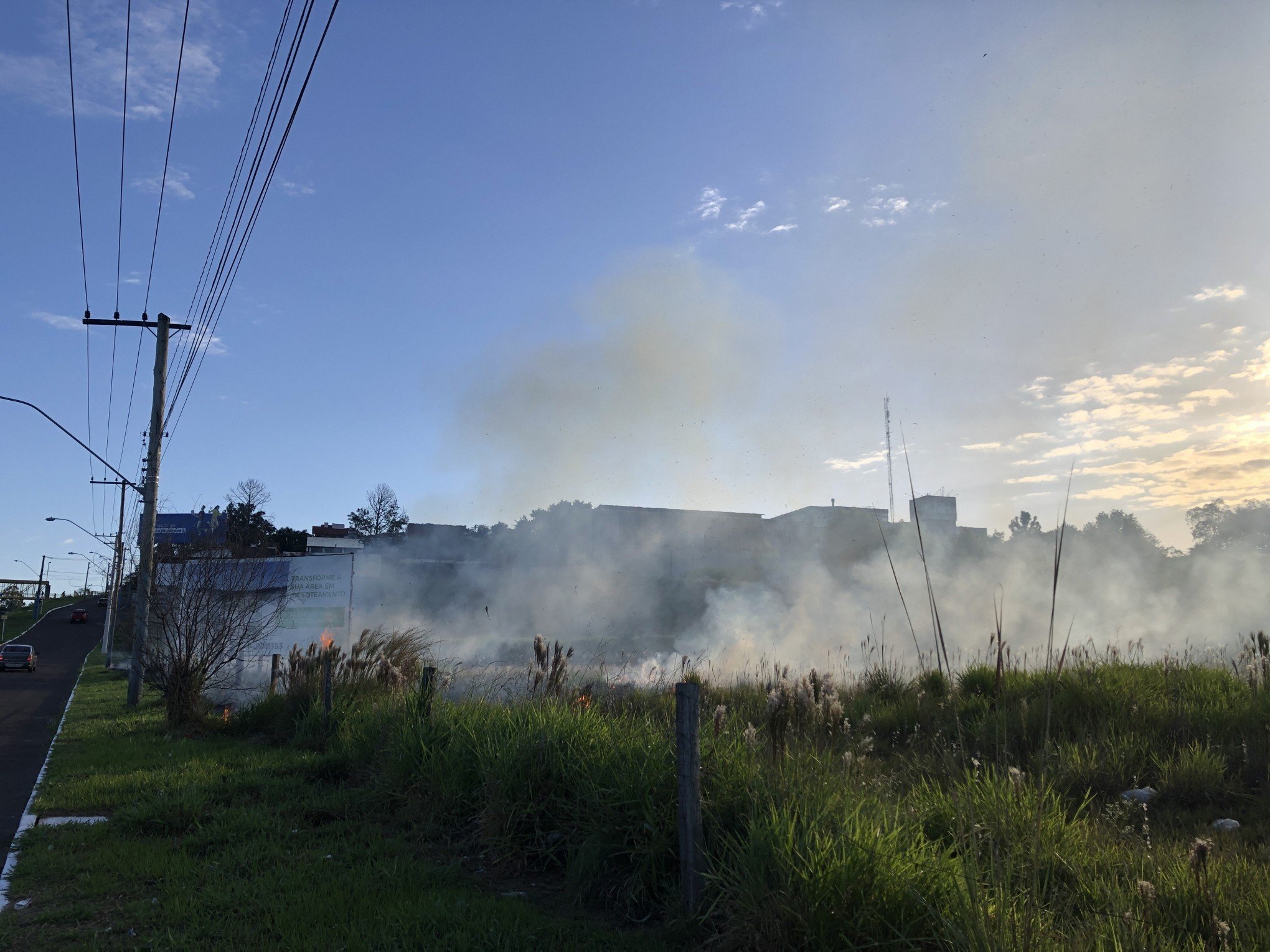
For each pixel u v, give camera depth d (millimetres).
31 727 15406
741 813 4867
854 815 4363
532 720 6934
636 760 5691
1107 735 7391
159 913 4918
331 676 11117
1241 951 3492
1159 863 4617
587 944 4344
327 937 4441
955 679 10234
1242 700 7840
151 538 17625
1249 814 5656
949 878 3852
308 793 7789
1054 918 3842
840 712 6340
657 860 4996
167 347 18672
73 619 89125
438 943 4297
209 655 13477
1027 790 4973
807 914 3807
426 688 8523
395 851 6043
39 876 5648
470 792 6652
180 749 10688
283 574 18391
